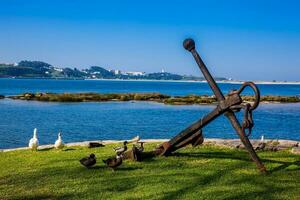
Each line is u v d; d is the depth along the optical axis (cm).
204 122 1052
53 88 14888
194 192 881
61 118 4084
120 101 7319
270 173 1030
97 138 2741
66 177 1005
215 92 992
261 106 6556
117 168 1083
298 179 979
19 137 2711
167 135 2916
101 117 4269
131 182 956
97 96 7500
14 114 4456
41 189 908
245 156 1241
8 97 7462
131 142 1605
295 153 1299
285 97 7944
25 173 1049
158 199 838
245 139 981
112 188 912
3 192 888
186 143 1147
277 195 862
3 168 1112
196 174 1023
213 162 1151
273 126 3634
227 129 3281
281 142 1524
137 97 7700
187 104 6625
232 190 895
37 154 1341
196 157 1213
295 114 4959
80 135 2883
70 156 1286
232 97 966
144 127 3422
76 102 6950
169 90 15962
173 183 947
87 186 928
